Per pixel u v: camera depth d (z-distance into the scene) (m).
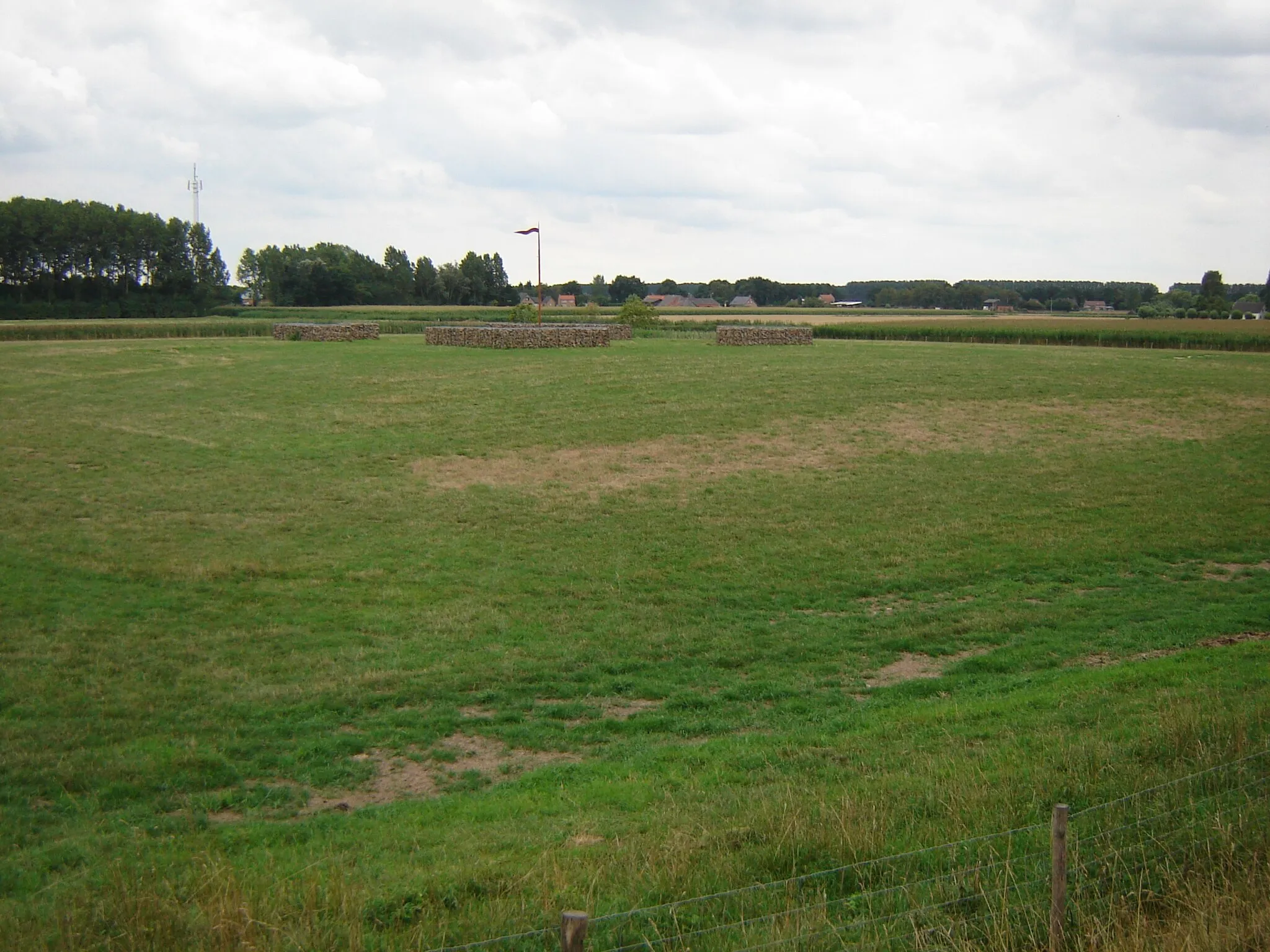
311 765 11.73
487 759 12.10
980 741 11.41
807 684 14.60
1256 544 22.09
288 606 17.58
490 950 6.84
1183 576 19.97
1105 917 6.86
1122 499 25.73
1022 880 7.49
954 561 20.94
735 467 28.97
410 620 17.11
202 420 33.22
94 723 12.55
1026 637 16.52
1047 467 29.05
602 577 19.73
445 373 42.94
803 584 19.41
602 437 32.19
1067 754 10.05
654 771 11.29
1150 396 39.53
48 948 6.70
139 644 15.45
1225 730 10.16
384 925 7.38
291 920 7.20
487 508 24.61
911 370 45.12
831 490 26.55
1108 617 17.41
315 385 39.81
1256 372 46.12
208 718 12.95
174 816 10.28
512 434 32.25
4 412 33.81
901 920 6.93
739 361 47.69
